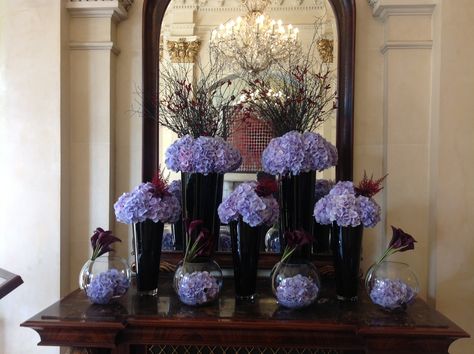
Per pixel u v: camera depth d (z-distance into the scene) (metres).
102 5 1.75
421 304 1.48
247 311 1.39
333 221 1.50
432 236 1.68
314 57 1.80
